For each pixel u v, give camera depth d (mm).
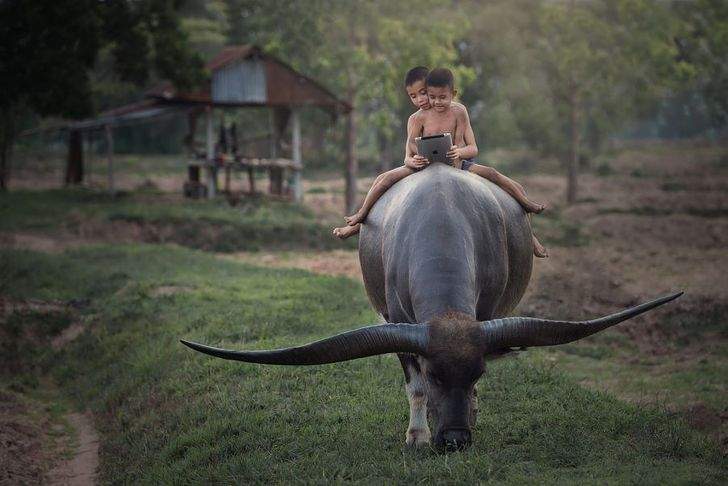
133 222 24234
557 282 16234
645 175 50000
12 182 39562
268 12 31672
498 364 9594
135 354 11227
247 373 9156
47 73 23438
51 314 13984
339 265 20188
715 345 12844
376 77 29812
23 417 10062
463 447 5172
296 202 30016
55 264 17750
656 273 18047
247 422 7641
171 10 27672
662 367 11719
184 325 11594
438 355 5184
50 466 8680
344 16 30031
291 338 10562
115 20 26422
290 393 8453
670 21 35812
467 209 6062
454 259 5719
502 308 6719
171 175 45531
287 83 29688
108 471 8164
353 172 30531
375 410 7816
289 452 6910
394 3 30047
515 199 6891
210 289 14375
